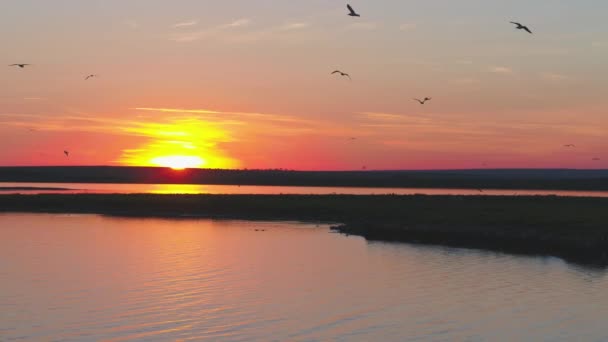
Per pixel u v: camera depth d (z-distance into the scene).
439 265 45.69
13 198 102.19
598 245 50.44
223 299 34.66
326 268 44.28
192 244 56.03
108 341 27.39
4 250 51.50
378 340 27.83
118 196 110.00
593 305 33.75
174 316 31.14
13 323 29.86
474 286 38.34
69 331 28.69
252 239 59.84
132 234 63.25
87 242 56.75
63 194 116.50
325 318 31.17
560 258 48.88
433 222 69.44
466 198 106.19
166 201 98.88
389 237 61.38
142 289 36.88
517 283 39.31
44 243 55.84
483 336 28.50
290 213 86.12
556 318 31.41
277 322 30.36
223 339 27.80
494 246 55.19
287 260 47.59
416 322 30.64
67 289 36.75
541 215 71.00
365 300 34.72
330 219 80.88
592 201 97.19
